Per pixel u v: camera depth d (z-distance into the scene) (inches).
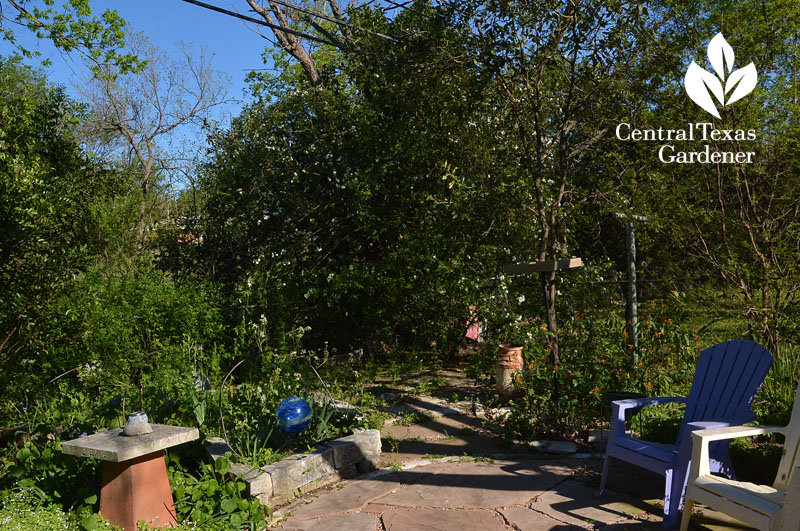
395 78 342.6
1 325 228.1
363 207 395.9
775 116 249.9
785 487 135.7
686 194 269.3
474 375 343.3
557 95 331.6
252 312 374.3
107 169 365.4
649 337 251.3
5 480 172.7
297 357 289.9
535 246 383.9
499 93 332.5
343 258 412.5
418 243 377.1
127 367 275.4
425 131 379.2
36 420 222.4
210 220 440.1
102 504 147.1
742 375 163.9
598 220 422.0
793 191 251.6
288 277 402.3
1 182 212.8
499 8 278.5
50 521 145.8
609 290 383.6
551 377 240.8
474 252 377.4
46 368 255.9
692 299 261.3
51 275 231.6
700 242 265.7
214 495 162.6
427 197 375.6
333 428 217.2
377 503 172.1
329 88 450.0
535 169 312.3
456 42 295.3
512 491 177.6
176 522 151.6
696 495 136.3
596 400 234.8
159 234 470.0
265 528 157.6
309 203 418.3
